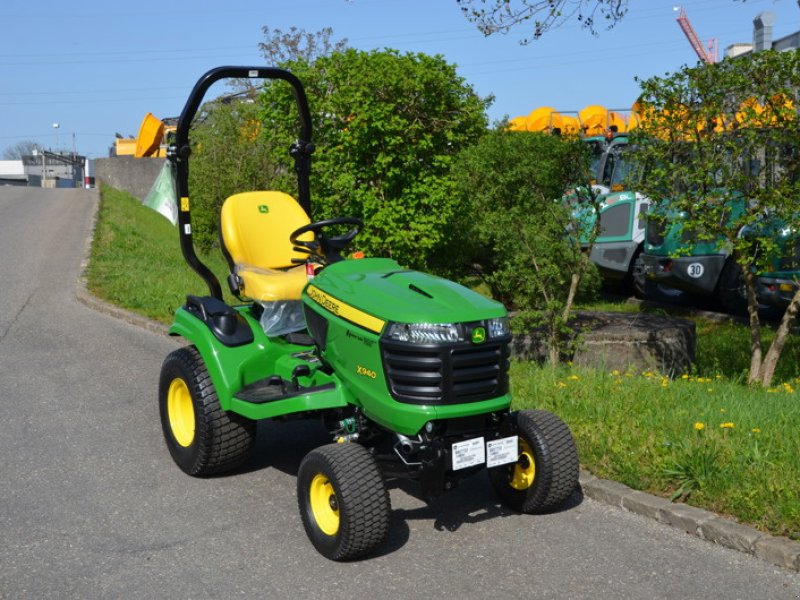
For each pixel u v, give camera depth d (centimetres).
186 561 461
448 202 1059
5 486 569
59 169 8681
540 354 879
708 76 764
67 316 1139
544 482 488
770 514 465
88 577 444
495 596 418
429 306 458
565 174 933
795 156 770
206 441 557
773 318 1189
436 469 449
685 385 730
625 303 1389
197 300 586
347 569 450
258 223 605
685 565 445
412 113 1062
